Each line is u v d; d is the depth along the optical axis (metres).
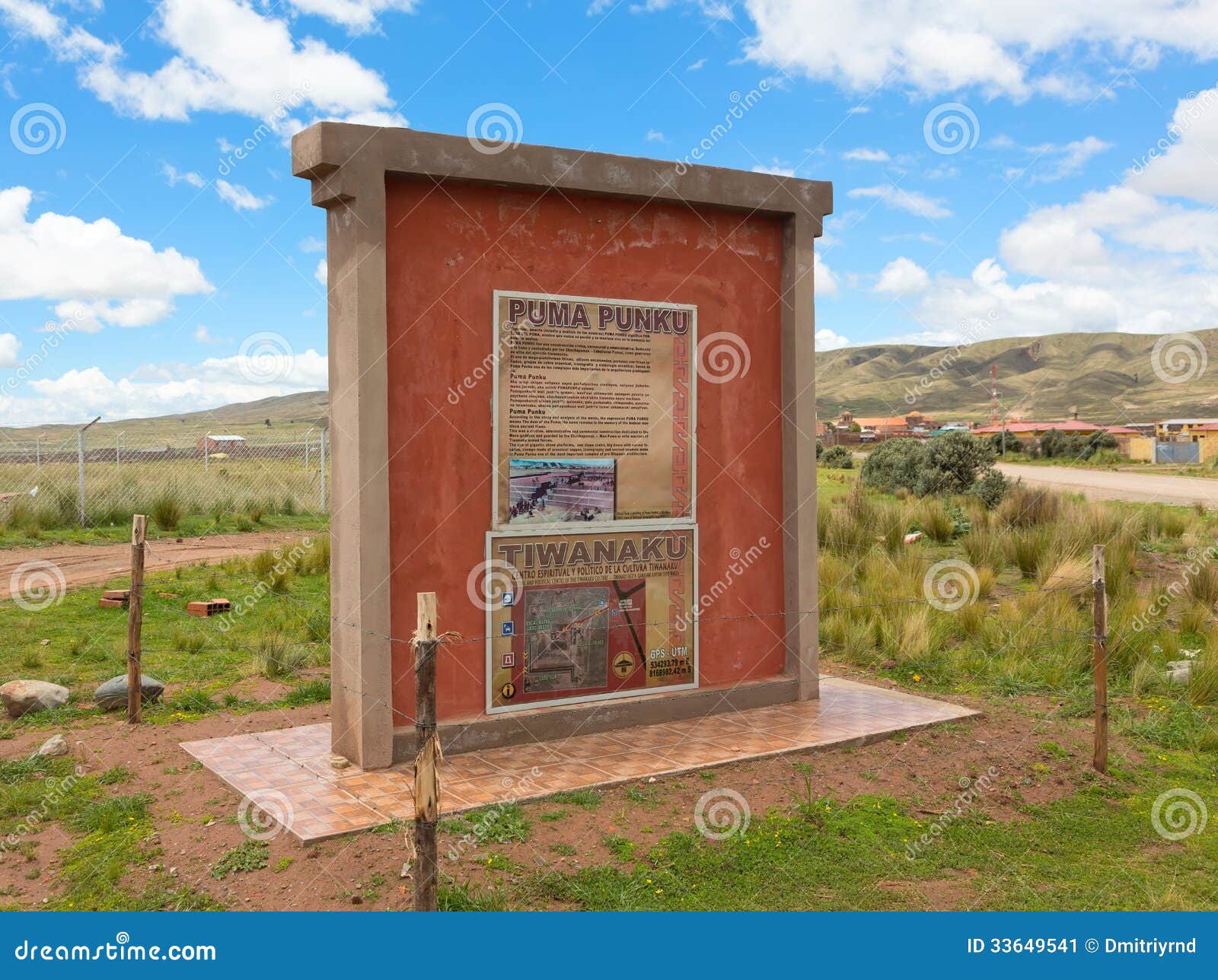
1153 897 4.98
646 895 4.80
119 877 4.92
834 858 5.33
